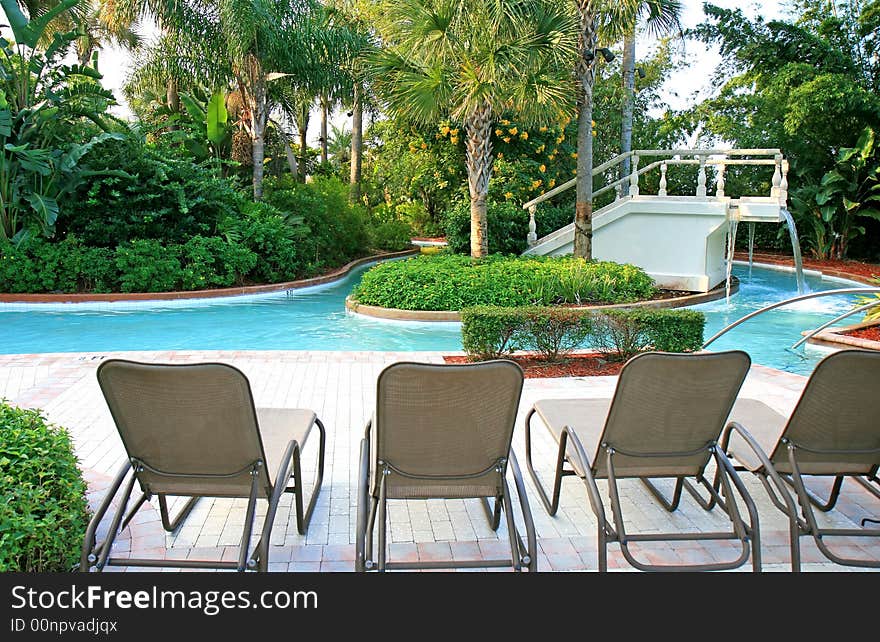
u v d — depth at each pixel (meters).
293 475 3.06
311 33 14.09
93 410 4.55
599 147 17.59
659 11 11.33
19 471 2.35
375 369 5.83
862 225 15.47
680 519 3.06
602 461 2.66
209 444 2.39
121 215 11.08
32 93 11.08
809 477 3.55
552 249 12.50
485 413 2.39
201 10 13.20
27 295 9.98
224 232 11.56
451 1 8.96
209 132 14.81
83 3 13.78
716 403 2.56
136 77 15.76
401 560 2.67
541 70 9.91
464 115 10.06
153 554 2.70
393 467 2.48
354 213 15.82
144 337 7.89
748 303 10.44
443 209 20.59
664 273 11.40
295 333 8.12
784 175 10.70
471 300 8.84
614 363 6.00
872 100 14.05
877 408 2.61
